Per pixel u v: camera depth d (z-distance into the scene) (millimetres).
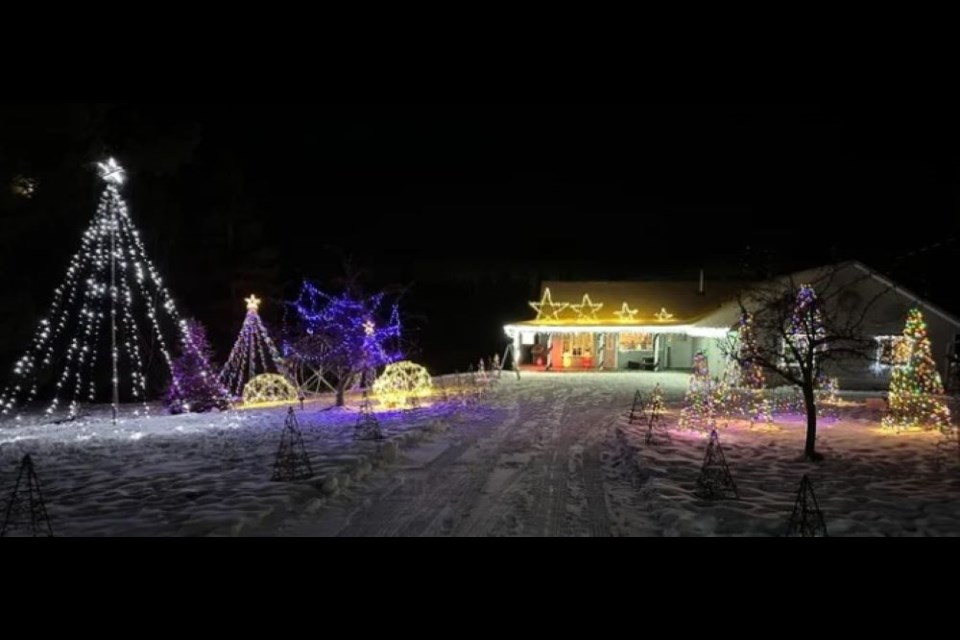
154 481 9023
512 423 14844
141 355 28156
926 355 14312
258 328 24984
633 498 7910
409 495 8086
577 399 20125
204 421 17578
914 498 7969
